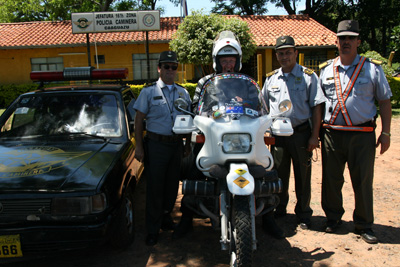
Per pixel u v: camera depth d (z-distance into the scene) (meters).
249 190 2.75
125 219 3.60
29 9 28.48
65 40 18.95
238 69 3.89
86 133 4.23
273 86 4.25
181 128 3.25
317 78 4.11
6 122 4.37
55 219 3.03
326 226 4.23
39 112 4.45
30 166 3.37
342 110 3.94
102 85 5.10
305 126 4.13
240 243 2.76
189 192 3.32
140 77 19.56
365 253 3.70
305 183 4.24
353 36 3.81
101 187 3.12
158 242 4.01
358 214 4.04
